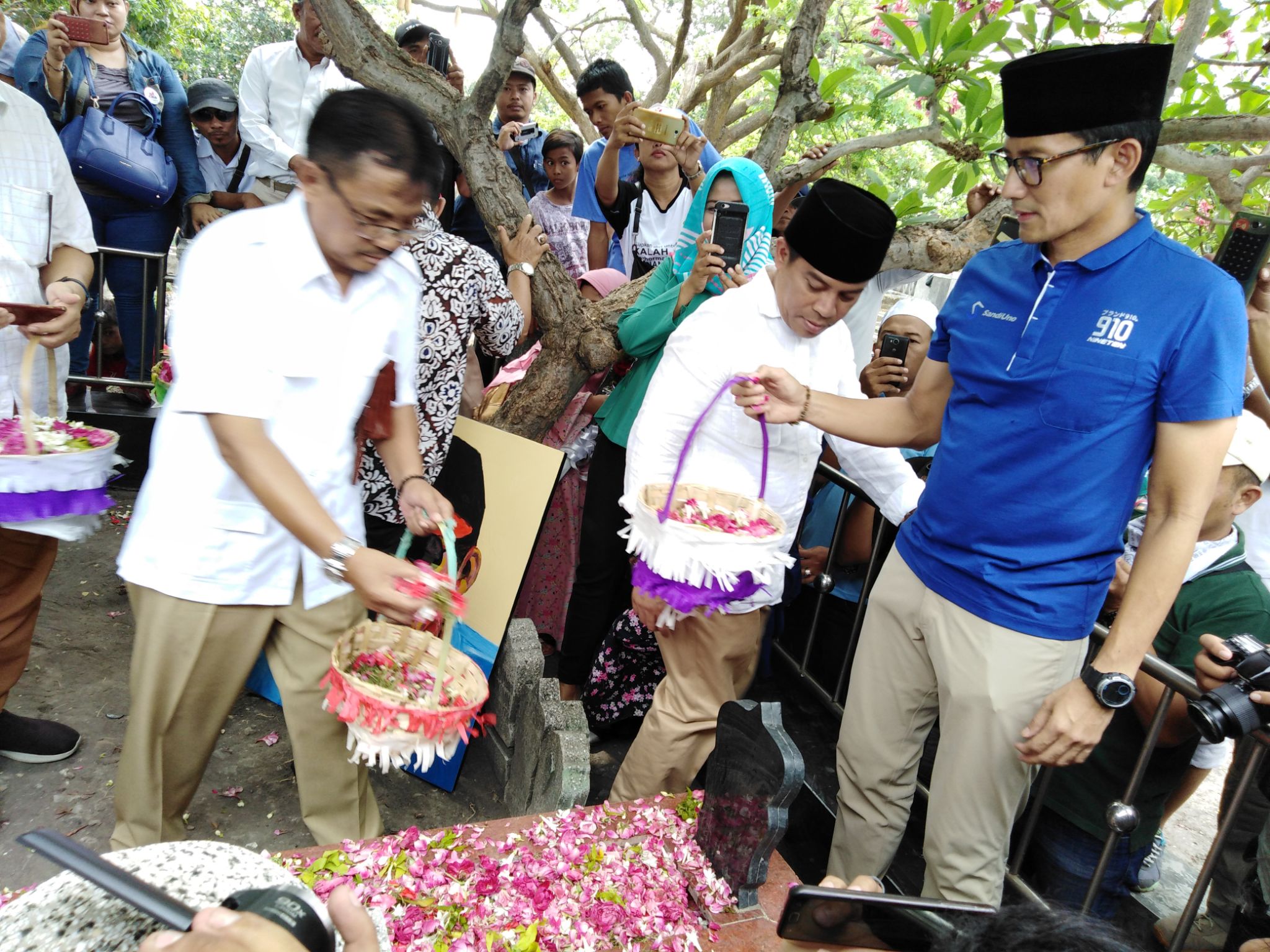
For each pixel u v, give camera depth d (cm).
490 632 326
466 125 360
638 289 387
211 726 237
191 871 134
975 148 434
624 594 364
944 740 224
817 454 282
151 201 498
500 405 402
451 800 318
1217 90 464
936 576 225
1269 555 327
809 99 421
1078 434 200
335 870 189
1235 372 188
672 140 407
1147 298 193
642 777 272
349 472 233
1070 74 182
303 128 511
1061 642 209
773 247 359
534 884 192
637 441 270
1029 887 267
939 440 244
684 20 626
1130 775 255
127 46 511
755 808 190
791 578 322
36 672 345
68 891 128
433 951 173
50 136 276
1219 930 257
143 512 221
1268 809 223
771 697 375
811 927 146
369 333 220
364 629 202
